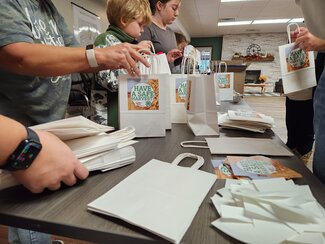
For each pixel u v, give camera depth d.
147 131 0.80
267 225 0.32
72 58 0.60
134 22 1.10
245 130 0.89
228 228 0.32
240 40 10.19
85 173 0.46
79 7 3.13
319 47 0.86
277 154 0.63
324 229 0.30
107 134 0.57
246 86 8.82
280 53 0.95
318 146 0.61
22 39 0.56
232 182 0.46
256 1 5.39
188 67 1.10
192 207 0.37
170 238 0.31
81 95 1.14
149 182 0.46
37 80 0.67
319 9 0.56
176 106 1.01
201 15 6.75
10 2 0.56
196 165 0.55
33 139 0.36
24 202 0.41
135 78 0.77
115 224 0.35
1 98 0.65
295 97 1.16
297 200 0.35
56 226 0.35
